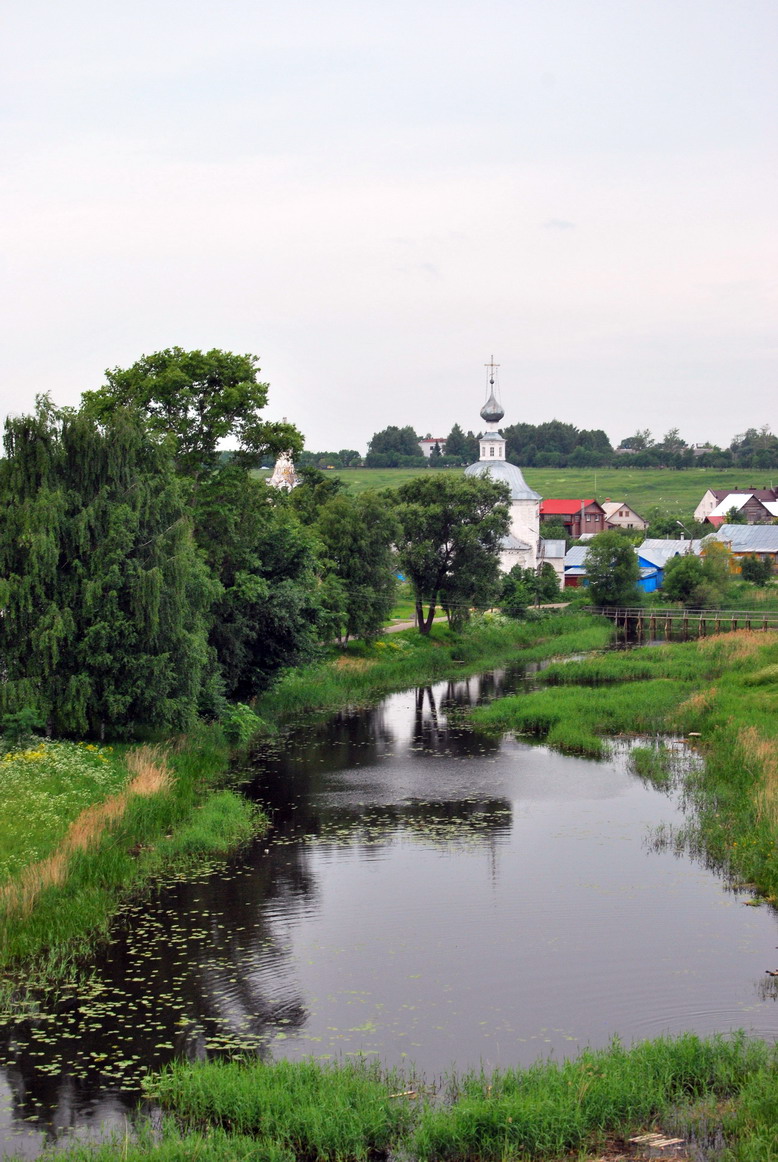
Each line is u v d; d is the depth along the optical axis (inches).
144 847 1244.5
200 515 2021.4
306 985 908.6
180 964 951.6
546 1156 652.1
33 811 1218.0
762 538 5418.3
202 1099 714.2
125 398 2043.6
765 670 2322.8
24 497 1568.7
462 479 3378.4
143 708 1581.0
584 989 893.8
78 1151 646.5
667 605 4015.8
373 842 1318.9
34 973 930.1
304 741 1962.4
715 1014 843.4
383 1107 698.2
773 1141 627.2
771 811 1277.1
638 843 1304.1
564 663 2760.8
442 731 2063.2
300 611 2132.1
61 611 1530.5
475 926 1034.1
